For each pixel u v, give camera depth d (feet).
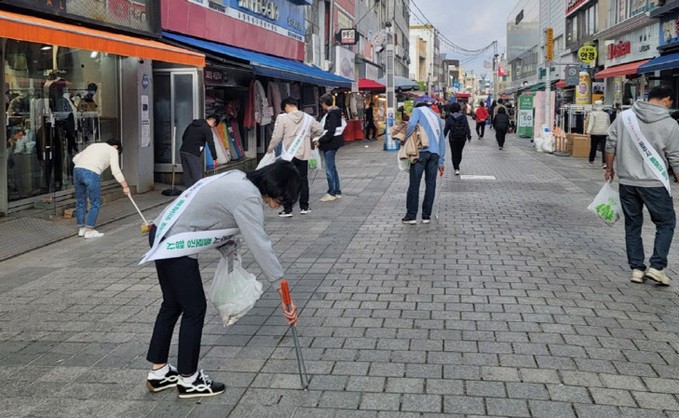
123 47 27.76
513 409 11.32
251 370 13.29
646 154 18.56
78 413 11.65
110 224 30.55
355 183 43.93
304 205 31.96
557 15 134.31
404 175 48.32
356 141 92.22
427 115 28.07
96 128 37.17
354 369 13.20
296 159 31.22
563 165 55.42
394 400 11.76
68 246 25.93
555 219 29.71
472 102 371.97
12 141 30.58
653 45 74.64
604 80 97.50
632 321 15.81
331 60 91.86
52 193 33.63
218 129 48.11
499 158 63.31
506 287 18.81
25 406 11.96
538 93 86.84
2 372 13.52
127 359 14.14
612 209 20.11
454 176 47.55
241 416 11.37
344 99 89.56
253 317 16.58
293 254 23.38
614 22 92.32
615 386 12.18
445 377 12.71
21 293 19.27
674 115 49.93
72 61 34.81
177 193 38.70
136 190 39.24
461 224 28.63
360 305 17.35
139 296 18.75
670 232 18.80
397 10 179.63
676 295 17.92
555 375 12.71
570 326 15.49
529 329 15.33
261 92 53.16
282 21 66.85
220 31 50.70
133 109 38.78
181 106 42.09
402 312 16.71
